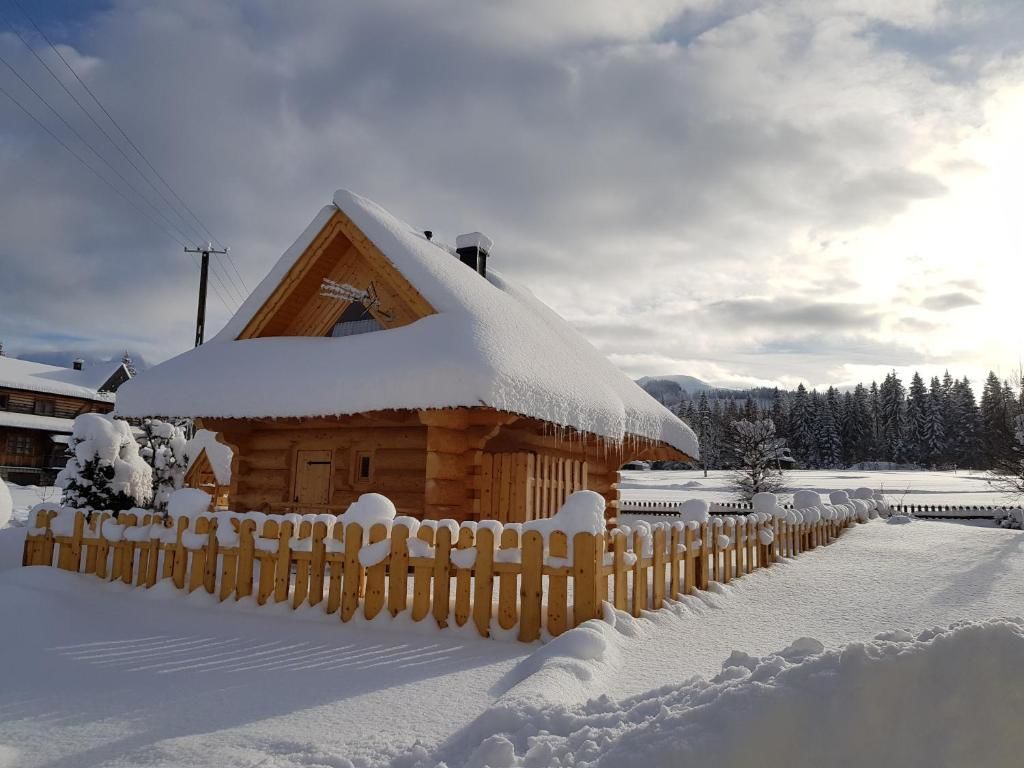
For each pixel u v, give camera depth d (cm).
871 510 2409
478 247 1681
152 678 535
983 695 291
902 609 816
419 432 1146
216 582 807
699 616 763
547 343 1256
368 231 1190
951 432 10500
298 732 417
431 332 1055
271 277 1299
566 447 1428
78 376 5409
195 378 1205
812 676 314
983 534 1750
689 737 301
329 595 720
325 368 1092
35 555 964
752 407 11006
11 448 4762
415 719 436
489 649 603
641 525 740
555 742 344
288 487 1259
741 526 1052
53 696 495
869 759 286
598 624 592
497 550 659
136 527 871
